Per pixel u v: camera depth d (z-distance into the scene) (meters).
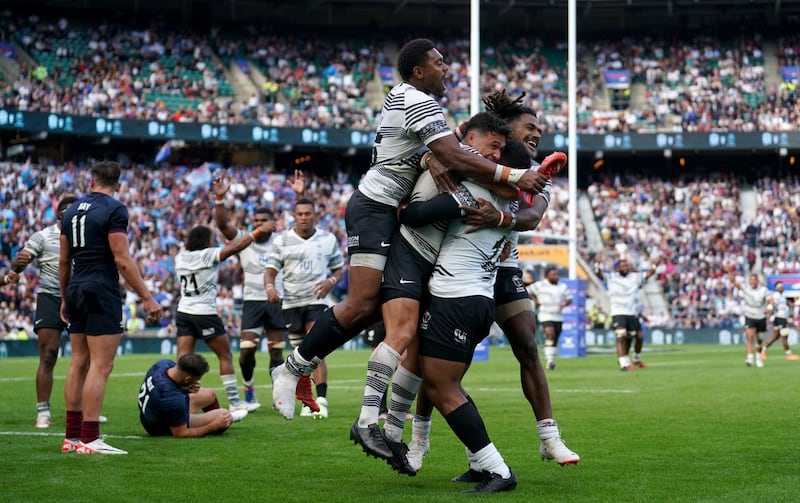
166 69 37.62
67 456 6.85
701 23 41.97
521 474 6.01
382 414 9.64
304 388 9.45
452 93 39.81
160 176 34.69
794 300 33.06
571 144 24.89
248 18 40.44
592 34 42.34
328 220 36.06
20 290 28.36
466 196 5.36
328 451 7.16
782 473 5.96
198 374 8.00
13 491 5.38
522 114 6.25
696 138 37.12
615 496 5.20
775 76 40.47
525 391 6.03
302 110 38.16
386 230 5.56
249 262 10.77
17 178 31.53
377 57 40.78
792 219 37.72
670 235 37.31
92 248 7.01
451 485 5.67
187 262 9.89
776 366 19.06
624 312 18.44
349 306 5.59
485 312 5.46
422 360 5.47
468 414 5.42
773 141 37.03
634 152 38.41
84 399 6.99
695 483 5.61
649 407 10.28
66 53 36.47
